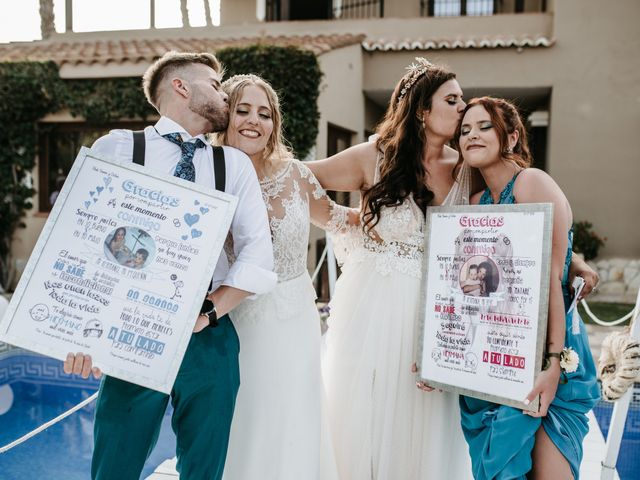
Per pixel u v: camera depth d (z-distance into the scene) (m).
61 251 1.69
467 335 2.07
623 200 8.96
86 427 4.04
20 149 8.12
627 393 2.50
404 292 2.39
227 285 1.81
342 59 8.38
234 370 1.91
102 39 10.69
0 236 8.18
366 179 2.57
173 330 1.71
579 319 2.11
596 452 3.32
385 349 2.39
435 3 11.18
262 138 2.17
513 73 9.14
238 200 1.77
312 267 7.51
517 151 2.25
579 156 9.06
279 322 2.18
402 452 2.40
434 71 2.38
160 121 1.87
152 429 1.83
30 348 1.66
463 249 2.10
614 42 8.90
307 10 11.81
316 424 2.24
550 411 2.00
